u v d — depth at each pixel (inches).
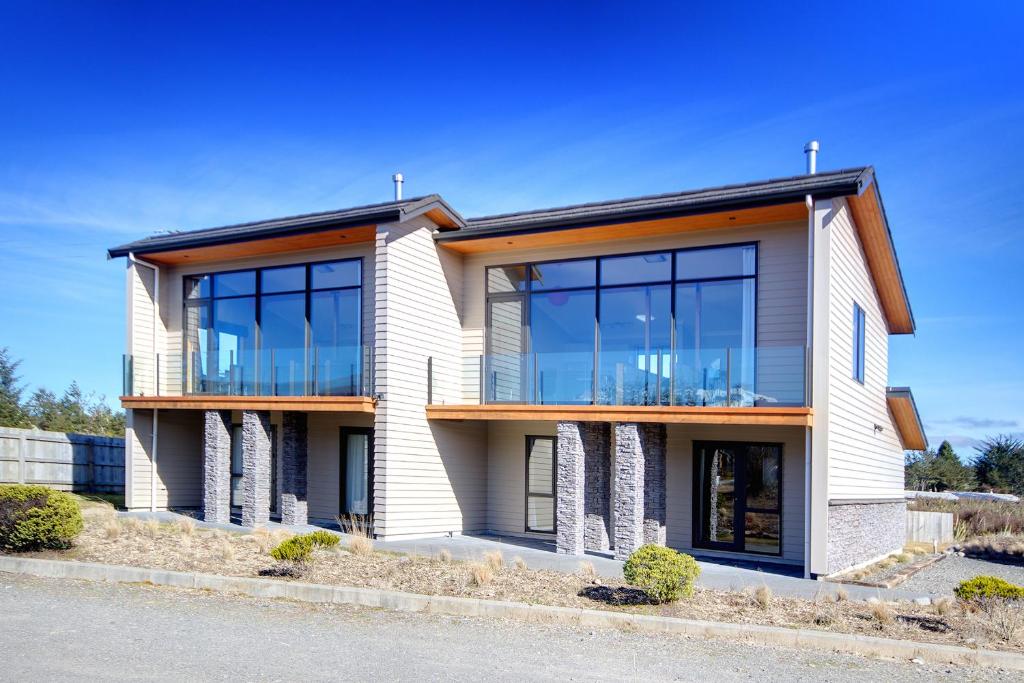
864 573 533.3
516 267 632.4
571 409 547.8
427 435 599.2
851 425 550.9
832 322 497.4
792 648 294.5
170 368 698.8
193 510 701.9
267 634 288.4
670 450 575.5
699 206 509.0
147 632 284.8
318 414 672.4
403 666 250.1
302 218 633.6
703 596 368.2
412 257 591.5
